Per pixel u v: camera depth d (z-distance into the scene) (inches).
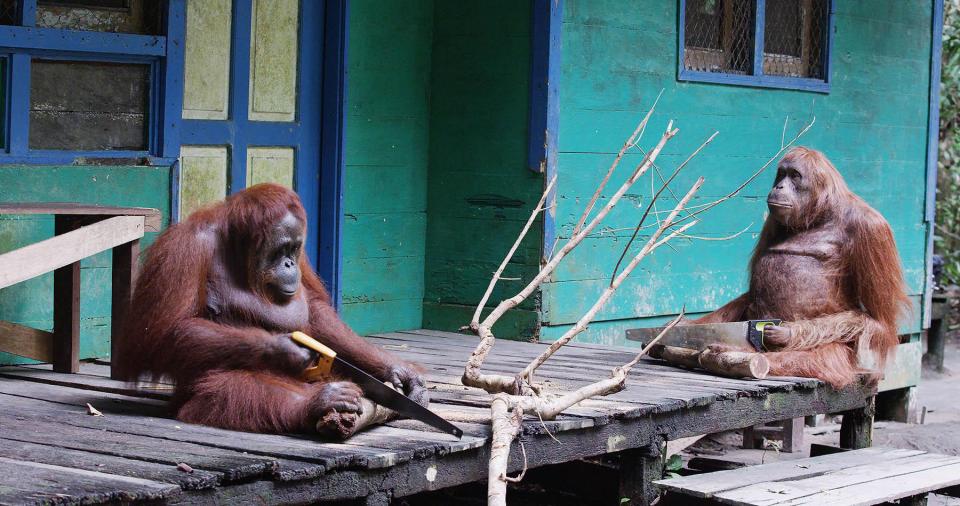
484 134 322.0
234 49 294.0
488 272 322.3
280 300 201.3
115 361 233.9
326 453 174.2
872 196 398.3
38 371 248.1
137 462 165.3
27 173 250.1
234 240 199.6
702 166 352.8
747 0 365.4
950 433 360.8
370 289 323.3
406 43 326.0
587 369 269.7
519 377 215.9
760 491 222.5
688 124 347.9
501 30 318.3
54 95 257.6
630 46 330.6
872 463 253.0
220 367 193.3
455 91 327.9
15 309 254.1
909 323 394.0
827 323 273.1
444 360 278.2
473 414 206.2
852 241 277.4
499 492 180.2
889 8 401.7
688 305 353.7
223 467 161.5
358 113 316.8
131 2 270.8
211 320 197.9
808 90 377.4
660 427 230.1
